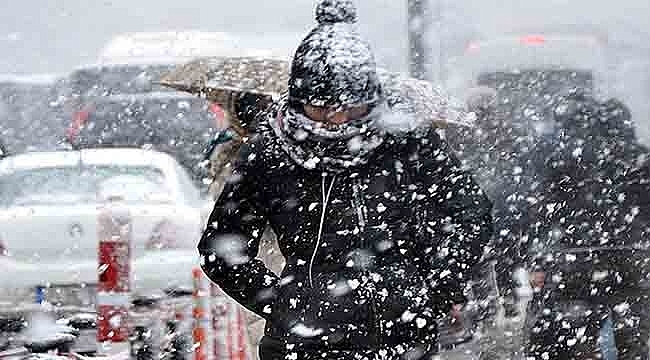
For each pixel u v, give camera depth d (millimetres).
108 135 21906
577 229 8984
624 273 8953
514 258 10586
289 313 5578
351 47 5516
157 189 12328
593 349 8906
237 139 8992
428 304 5641
